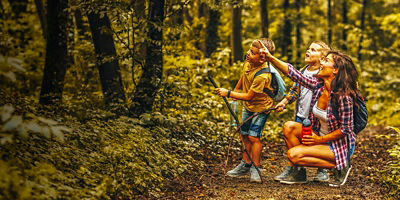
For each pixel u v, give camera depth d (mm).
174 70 7488
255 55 5418
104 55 7598
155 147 5977
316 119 5328
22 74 11242
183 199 4684
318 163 5180
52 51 7426
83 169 4316
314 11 20906
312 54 5648
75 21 11023
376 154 7652
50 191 3514
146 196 4613
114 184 4227
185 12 14594
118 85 7742
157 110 7520
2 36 9273
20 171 3480
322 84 5262
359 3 21703
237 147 7625
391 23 18781
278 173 6258
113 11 6633
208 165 6367
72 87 9820
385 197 4875
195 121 7656
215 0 7605
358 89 5160
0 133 3135
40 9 11859
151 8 7230
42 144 4535
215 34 13180
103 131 5648
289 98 5742
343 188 5281
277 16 18625
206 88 10133
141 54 8430
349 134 5156
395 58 20062
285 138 5395
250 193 4996
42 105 6777
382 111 16125
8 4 13406
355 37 19844
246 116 5750
